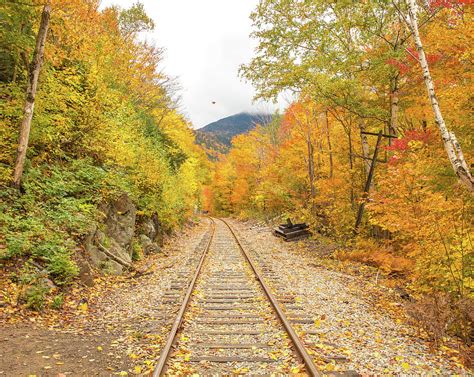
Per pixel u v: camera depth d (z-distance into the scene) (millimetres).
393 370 5348
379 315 8328
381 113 14586
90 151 14109
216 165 62031
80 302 8273
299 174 24453
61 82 12758
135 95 24109
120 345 6164
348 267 14156
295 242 22203
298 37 15344
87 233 11141
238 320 7387
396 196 10586
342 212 18078
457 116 10562
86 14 15695
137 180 16688
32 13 10047
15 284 7719
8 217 8844
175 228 26656
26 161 10977
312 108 20156
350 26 13578
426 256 9141
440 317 7016
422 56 7629
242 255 17094
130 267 12562
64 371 5141
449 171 10664
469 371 5637
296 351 5766
